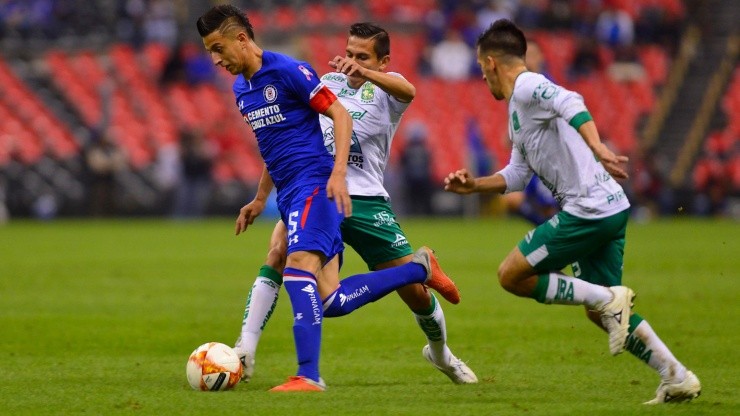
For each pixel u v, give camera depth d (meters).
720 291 47.88
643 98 137.12
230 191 112.31
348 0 135.75
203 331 35.62
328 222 23.62
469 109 127.56
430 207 119.00
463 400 22.52
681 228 101.19
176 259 65.31
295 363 29.39
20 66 113.94
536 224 45.50
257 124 24.14
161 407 21.44
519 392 23.92
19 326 36.31
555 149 22.45
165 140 112.50
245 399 22.27
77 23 123.44
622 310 22.03
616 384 25.30
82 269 58.59
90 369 27.69
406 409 21.12
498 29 23.11
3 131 106.94
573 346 32.19
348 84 26.66
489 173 113.56
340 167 22.73
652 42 144.38
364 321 38.59
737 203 126.06
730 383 25.20
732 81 139.75
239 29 23.75
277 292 25.72
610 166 20.69
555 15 140.25
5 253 68.44
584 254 22.66
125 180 110.50
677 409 21.27
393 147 119.75
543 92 21.95
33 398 22.81
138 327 36.41
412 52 130.75
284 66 23.72
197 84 116.88
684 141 134.50
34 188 108.12
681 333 34.69
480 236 86.75
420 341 33.59
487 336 34.47
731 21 146.88
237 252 70.88
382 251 25.95
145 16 123.44
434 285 24.66
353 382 25.75
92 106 112.50
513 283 22.80
